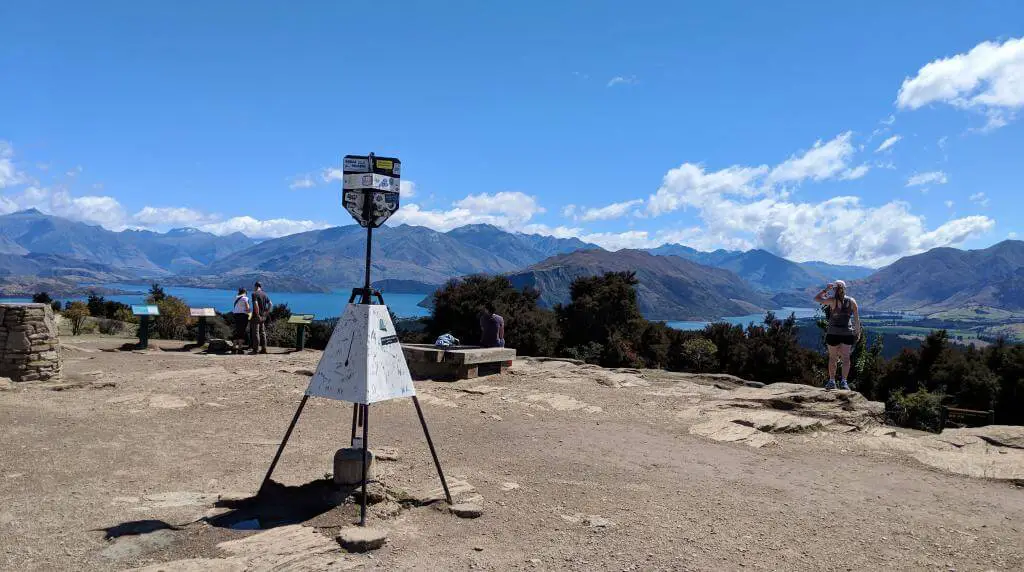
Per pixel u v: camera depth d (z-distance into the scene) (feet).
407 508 16.96
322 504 16.62
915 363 123.65
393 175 17.42
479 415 30.91
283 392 34.42
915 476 23.45
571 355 129.80
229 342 61.77
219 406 30.40
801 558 14.96
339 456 17.40
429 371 43.32
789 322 148.25
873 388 109.91
